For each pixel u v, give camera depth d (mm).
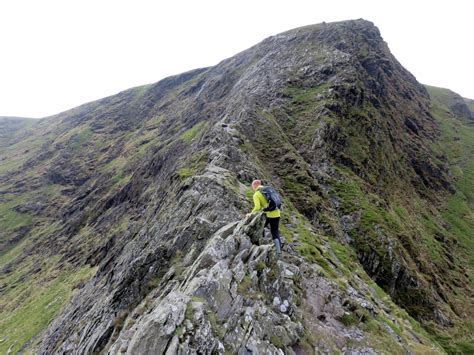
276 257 14711
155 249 19156
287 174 41000
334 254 26984
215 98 112625
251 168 33219
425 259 48688
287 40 99500
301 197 36875
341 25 97125
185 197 26297
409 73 135750
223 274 12578
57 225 121562
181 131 111375
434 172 83938
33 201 153750
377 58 92938
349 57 75188
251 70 96312
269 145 46125
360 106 65562
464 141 109562
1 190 166000
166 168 84625
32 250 109688
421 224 60812
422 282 38875
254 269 13945
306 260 20594
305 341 13008
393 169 64812
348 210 41125
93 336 18656
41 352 40688
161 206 36094
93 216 103438
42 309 60969
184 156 71000
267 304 13141
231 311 11703
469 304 47219
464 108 156875
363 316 16578
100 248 74375
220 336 10656
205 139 45625
